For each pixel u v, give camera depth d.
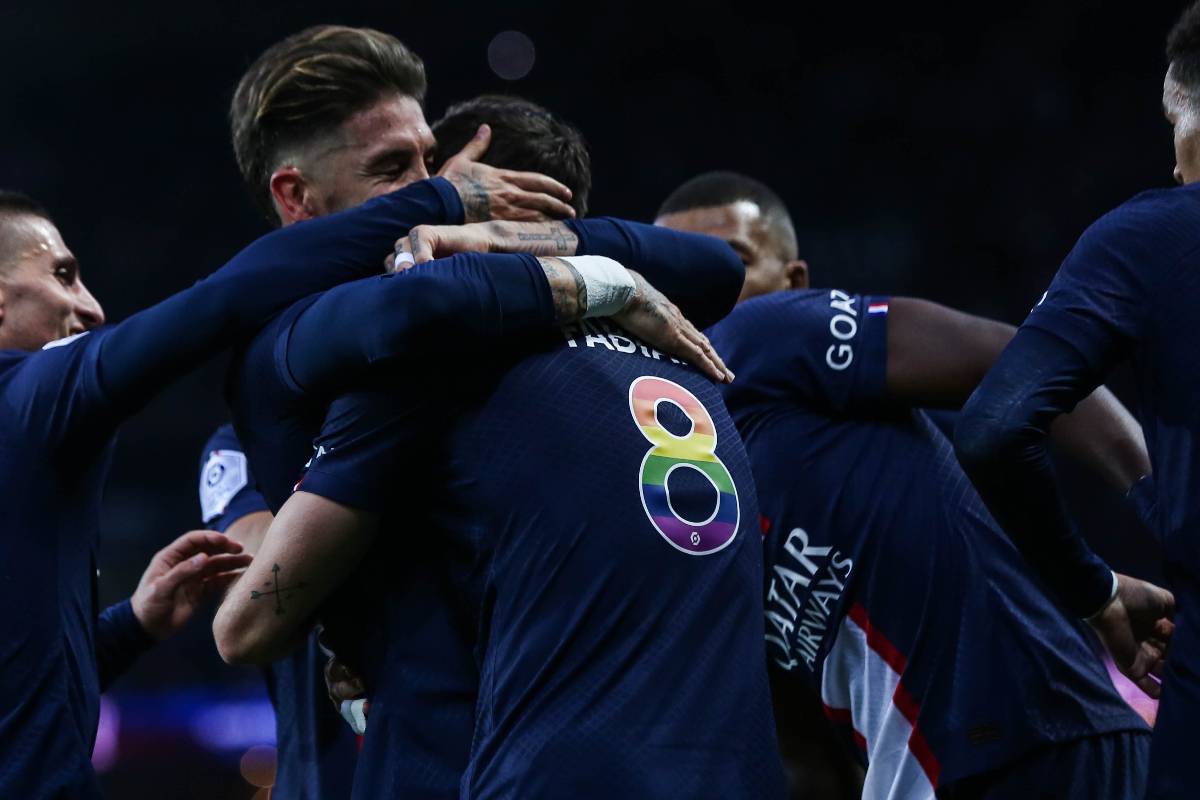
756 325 9.24
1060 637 8.69
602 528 6.49
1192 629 6.64
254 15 60.78
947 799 8.49
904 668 8.63
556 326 6.84
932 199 57.38
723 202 12.55
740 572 6.83
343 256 7.20
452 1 60.56
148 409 55.38
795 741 9.42
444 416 6.68
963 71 58.16
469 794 6.34
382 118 7.72
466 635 6.77
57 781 7.90
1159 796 6.61
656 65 62.62
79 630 8.35
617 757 6.18
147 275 62.19
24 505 8.00
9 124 62.94
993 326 8.81
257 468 7.32
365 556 6.93
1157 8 54.19
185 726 36.94
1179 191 7.02
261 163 7.97
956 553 8.69
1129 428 8.84
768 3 60.28
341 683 7.84
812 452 9.00
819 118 60.25
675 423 6.91
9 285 9.77
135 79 63.03
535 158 7.98
